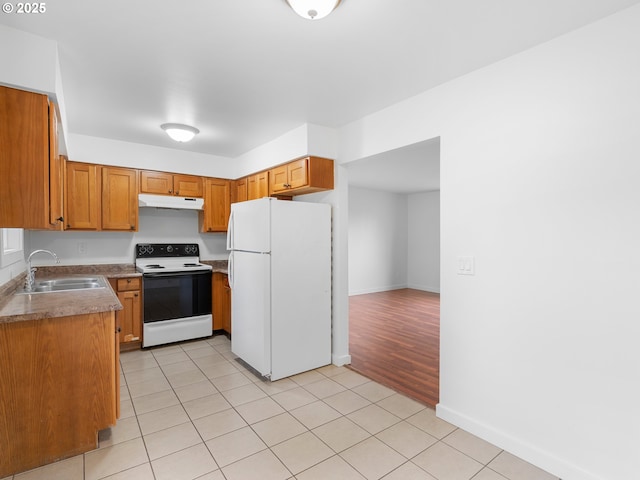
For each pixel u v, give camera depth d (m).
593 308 1.66
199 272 3.96
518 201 1.92
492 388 2.04
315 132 3.10
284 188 3.42
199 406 2.45
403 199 7.87
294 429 2.16
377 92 2.44
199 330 3.96
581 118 1.68
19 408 1.77
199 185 4.15
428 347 3.77
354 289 6.99
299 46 1.86
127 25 1.67
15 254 2.61
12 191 1.66
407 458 1.88
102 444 2.00
